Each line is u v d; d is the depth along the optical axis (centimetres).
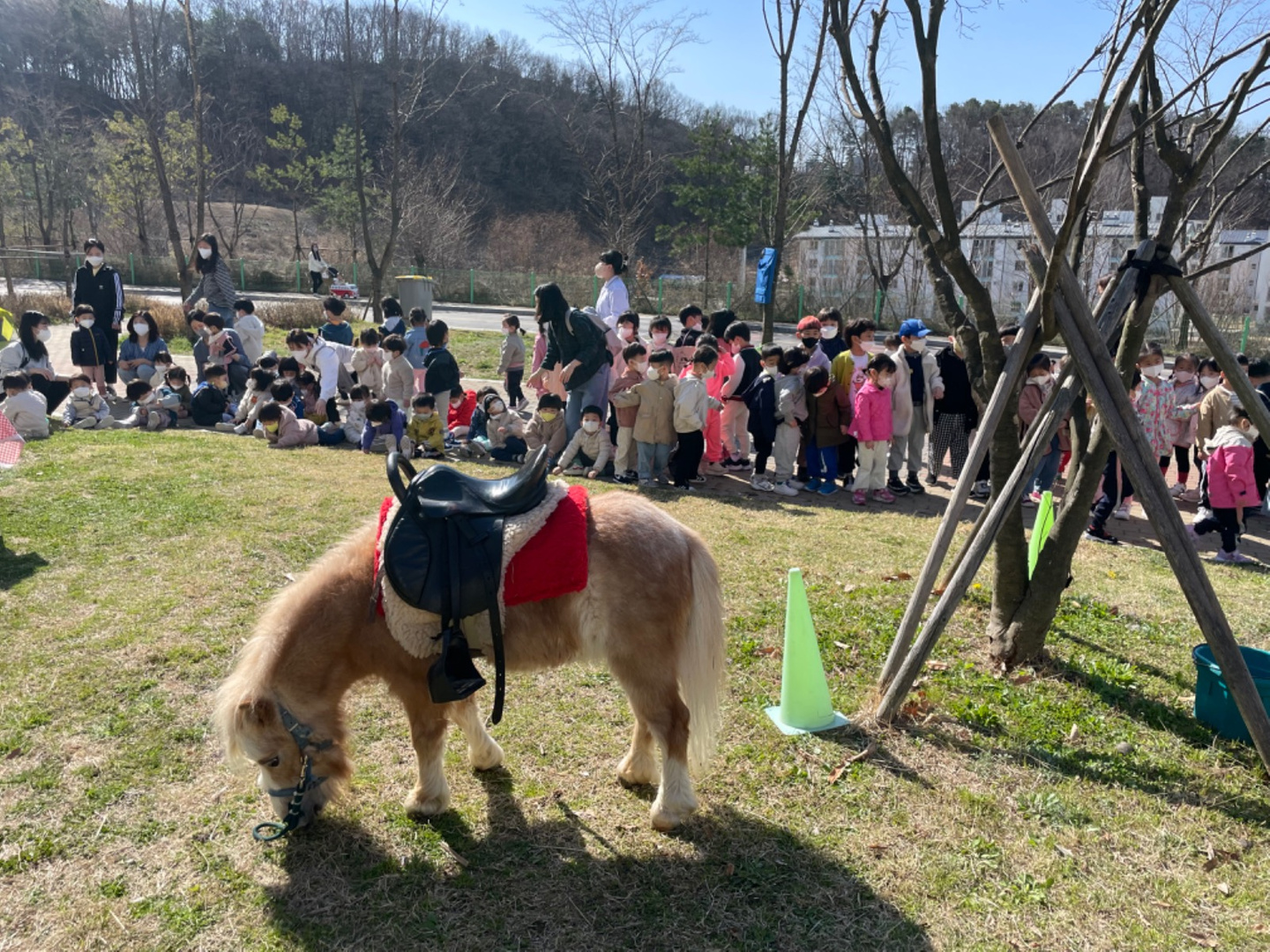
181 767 371
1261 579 644
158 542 615
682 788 341
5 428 679
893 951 282
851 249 3272
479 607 315
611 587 326
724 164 3312
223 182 5256
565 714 425
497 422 941
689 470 852
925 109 449
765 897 306
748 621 532
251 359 1174
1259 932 289
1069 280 402
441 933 288
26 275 3403
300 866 318
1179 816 354
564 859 326
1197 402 907
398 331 1296
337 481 789
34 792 350
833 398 838
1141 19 351
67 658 449
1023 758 395
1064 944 285
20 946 277
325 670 320
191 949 278
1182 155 434
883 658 489
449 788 356
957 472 895
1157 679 475
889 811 355
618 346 913
